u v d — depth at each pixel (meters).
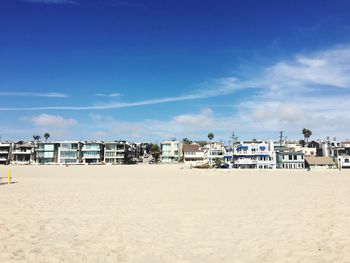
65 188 32.88
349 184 37.91
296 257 9.32
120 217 16.02
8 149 137.25
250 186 35.12
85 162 137.25
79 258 9.35
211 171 79.06
